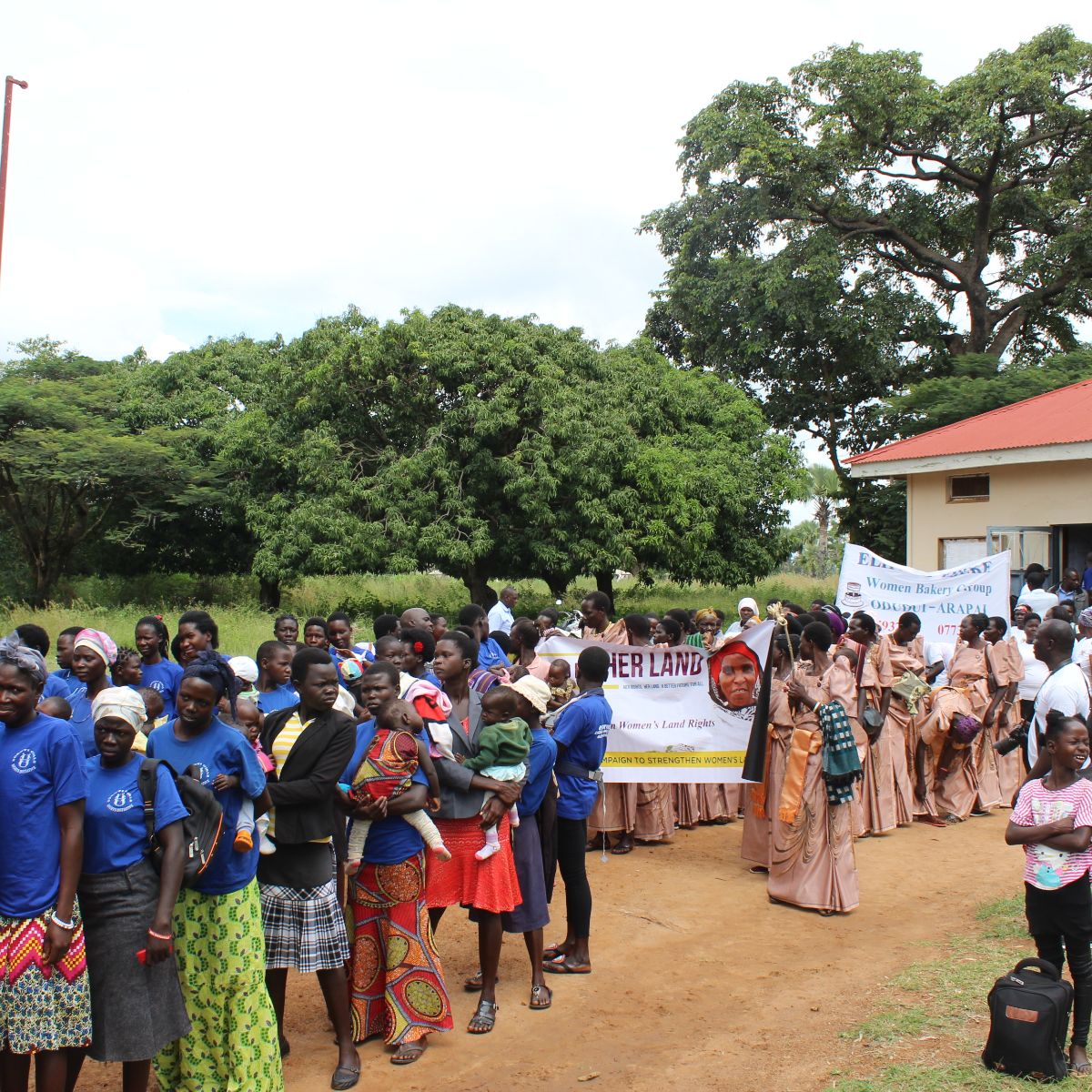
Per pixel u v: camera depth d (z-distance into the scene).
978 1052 4.99
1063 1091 4.56
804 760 7.31
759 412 29.52
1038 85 29.33
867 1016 5.54
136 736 4.29
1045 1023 4.66
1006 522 20.62
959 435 21.92
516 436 23.50
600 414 23.83
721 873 8.30
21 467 24.52
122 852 4.15
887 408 30.44
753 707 8.16
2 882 3.98
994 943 6.51
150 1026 4.12
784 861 7.48
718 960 6.46
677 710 8.34
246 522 25.23
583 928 6.31
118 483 25.75
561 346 24.69
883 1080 4.74
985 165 31.70
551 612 10.58
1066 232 30.92
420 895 5.29
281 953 4.87
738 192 33.28
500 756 5.48
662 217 34.81
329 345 22.98
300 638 18.22
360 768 5.11
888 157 32.44
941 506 21.91
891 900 7.60
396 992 5.20
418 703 5.57
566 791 6.24
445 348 22.62
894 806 9.62
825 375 34.44
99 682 5.93
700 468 25.81
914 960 6.36
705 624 10.26
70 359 32.03
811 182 31.09
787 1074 4.95
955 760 10.06
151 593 27.78
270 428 24.27
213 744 4.50
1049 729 4.98
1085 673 6.54
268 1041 4.55
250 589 29.59
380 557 21.94
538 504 22.47
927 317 33.53
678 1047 5.28
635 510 24.41
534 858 5.83
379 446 24.11
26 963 3.94
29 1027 3.94
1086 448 18.56
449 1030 5.39
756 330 32.38
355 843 5.16
